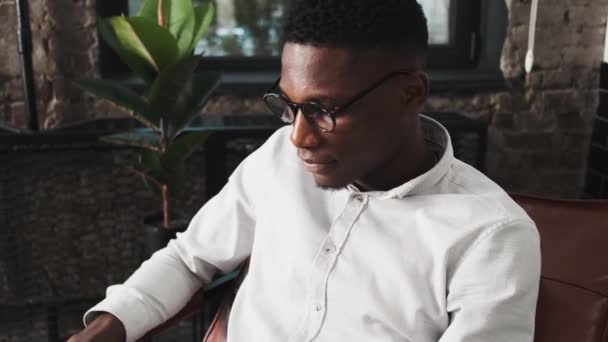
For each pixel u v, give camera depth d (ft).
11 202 6.86
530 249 3.12
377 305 3.33
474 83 8.16
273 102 3.17
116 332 3.68
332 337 3.43
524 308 3.02
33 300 7.18
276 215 3.75
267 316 3.67
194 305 4.09
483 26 8.48
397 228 3.34
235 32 8.21
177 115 6.20
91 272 7.26
